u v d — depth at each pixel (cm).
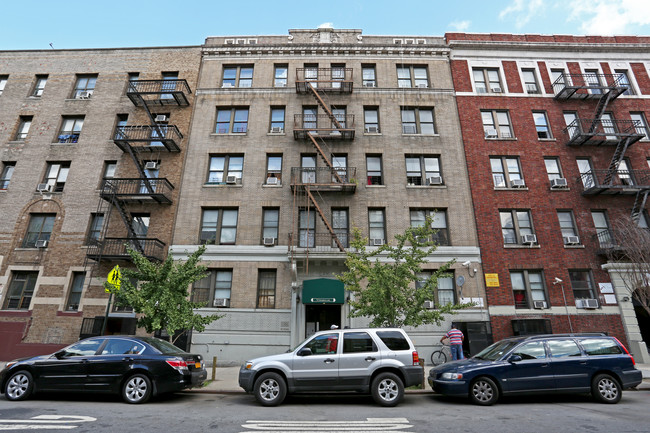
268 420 691
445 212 1906
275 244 1831
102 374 873
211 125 2069
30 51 2289
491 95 2131
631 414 747
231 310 1708
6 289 1784
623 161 2003
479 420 694
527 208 1888
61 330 1702
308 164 2012
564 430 618
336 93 2141
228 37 2308
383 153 1998
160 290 1175
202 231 1878
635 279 1561
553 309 1711
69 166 2030
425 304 1703
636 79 2189
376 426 644
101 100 2152
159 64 2227
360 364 855
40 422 655
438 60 2223
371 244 1809
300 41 2292
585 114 2103
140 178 1834
